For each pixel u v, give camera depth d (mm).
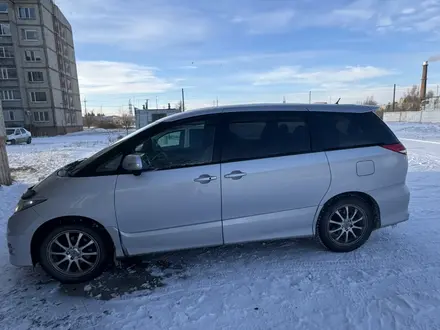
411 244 3785
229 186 3225
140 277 3260
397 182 3689
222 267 3408
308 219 3477
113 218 3090
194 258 3629
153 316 2645
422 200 5586
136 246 3188
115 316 2666
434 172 8164
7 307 2820
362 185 3539
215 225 3262
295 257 3566
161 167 3184
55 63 48500
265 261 3500
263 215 3348
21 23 43906
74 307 2805
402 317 2508
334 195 3490
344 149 3527
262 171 3281
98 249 3168
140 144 3225
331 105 3654
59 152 17188
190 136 3305
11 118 44688
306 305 2709
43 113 46719
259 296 2861
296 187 3369
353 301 2734
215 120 3354
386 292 2840
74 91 57375
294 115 3494
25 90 45344
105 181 3086
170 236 3207
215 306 2742
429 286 2908
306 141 3453
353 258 3490
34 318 2666
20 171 10477
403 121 47938
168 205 3145
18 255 3041
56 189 3072
